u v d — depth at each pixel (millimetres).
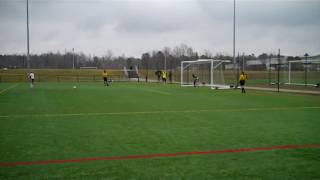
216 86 34406
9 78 57500
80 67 93688
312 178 6098
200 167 6730
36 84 44375
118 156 7566
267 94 26141
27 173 6375
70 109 16328
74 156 7562
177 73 62125
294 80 47656
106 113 14875
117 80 57750
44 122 12383
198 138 9461
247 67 75125
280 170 6539
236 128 11047
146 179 6043
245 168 6664
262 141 9047
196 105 18109
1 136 9781
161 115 14227
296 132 10312
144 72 76250
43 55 93250
